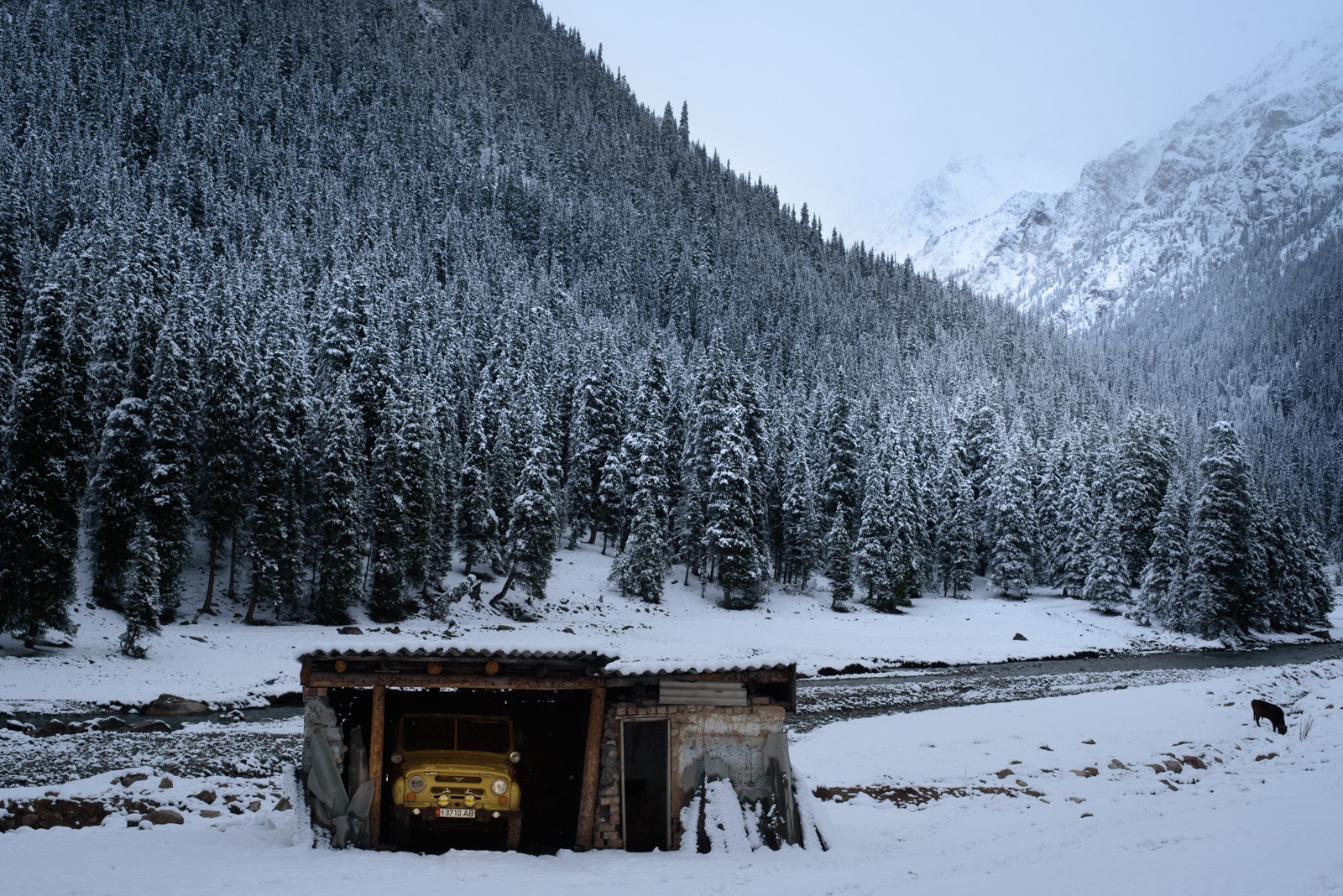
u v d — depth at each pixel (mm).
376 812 14695
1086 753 26359
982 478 108312
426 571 62719
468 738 15945
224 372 55938
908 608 85938
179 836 14758
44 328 42156
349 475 57812
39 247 82125
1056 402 179000
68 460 42094
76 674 38312
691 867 13578
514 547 66875
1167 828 16812
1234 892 11914
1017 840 16234
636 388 92125
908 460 95812
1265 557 80000
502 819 15156
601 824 15195
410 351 86188
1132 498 92062
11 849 13391
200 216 142875
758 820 15273
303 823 14453
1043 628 77938
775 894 12047
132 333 55312
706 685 15641
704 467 80438
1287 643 77000
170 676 40188
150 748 25375
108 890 11211
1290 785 21344
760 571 76750
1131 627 78875
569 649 15258
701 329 176125
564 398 91500
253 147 183125
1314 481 175500
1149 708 36031
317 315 88438
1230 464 75812
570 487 84938
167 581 49656
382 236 159125
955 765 24500
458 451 74625
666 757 15422
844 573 82375
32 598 39844
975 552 100750
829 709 39031
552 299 156000
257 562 54469
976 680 51406
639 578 74688
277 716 34219
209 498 55844
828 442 93875
